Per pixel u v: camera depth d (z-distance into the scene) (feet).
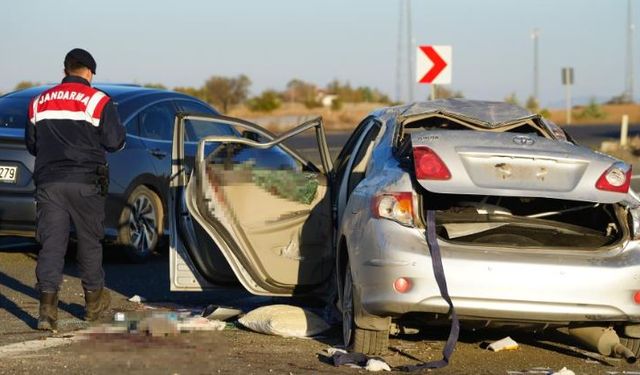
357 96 476.95
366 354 42.75
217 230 46.93
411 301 39.83
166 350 43.21
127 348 43.50
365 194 42.65
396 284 39.96
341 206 47.44
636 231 41.42
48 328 46.78
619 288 40.32
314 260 48.11
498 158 40.93
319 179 48.57
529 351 45.37
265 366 40.75
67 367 40.09
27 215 65.36
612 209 42.37
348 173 48.06
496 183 40.60
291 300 54.60
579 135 231.50
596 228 44.50
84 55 47.83
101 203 47.75
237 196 47.26
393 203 40.93
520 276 39.81
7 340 45.21
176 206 49.65
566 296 39.96
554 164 41.19
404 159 43.11
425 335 47.96
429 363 39.99
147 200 70.54
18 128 67.67
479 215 42.52
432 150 40.96
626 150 169.68
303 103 453.99
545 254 40.37
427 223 40.55
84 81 47.85
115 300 55.98
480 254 40.06
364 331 42.14
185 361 41.34
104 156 47.93
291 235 47.96
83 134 46.96
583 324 42.60
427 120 47.96
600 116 411.75
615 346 42.57
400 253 39.96
